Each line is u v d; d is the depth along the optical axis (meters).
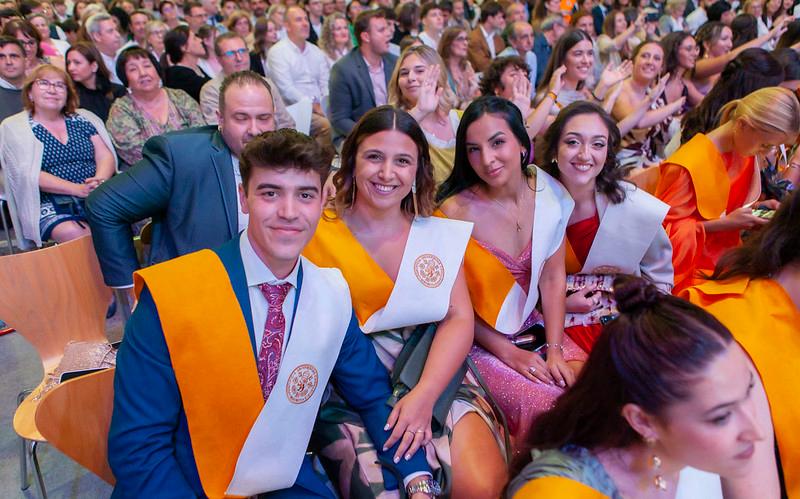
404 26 6.02
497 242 1.86
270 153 1.20
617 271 2.08
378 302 1.62
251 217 1.26
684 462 0.92
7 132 2.96
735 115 2.28
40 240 3.02
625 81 3.82
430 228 1.69
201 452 1.27
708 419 0.86
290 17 4.60
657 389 0.86
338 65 4.05
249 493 1.33
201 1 7.05
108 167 3.18
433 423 1.54
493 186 1.84
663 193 2.37
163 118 3.45
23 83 3.25
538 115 2.88
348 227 1.66
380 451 1.47
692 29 7.54
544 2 6.91
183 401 1.25
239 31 5.90
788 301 1.37
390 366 1.68
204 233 1.98
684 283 2.29
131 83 3.34
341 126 4.02
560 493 0.91
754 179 2.50
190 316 1.23
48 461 2.13
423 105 2.72
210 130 2.05
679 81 4.30
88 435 1.43
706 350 0.86
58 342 2.00
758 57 2.60
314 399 1.37
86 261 2.04
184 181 1.94
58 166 3.04
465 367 1.71
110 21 4.87
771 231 1.37
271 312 1.30
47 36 4.99
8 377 2.64
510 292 1.85
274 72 4.65
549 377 1.79
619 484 0.96
